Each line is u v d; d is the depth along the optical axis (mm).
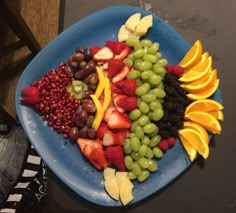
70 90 963
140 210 816
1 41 1449
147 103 872
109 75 938
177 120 862
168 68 919
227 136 892
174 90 884
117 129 874
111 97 926
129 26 966
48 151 886
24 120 920
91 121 888
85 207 816
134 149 836
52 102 938
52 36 1471
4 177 1164
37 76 959
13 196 1053
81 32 973
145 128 845
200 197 830
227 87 945
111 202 817
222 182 847
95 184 848
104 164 848
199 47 919
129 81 884
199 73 908
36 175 1089
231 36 1000
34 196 1066
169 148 883
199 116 867
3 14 1136
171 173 850
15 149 1209
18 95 933
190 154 854
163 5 1028
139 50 926
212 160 868
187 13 1022
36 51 1367
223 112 918
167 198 829
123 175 842
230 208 820
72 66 951
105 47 967
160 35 979
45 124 924
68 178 845
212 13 1022
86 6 1025
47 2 1509
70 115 924
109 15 979
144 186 836
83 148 868
